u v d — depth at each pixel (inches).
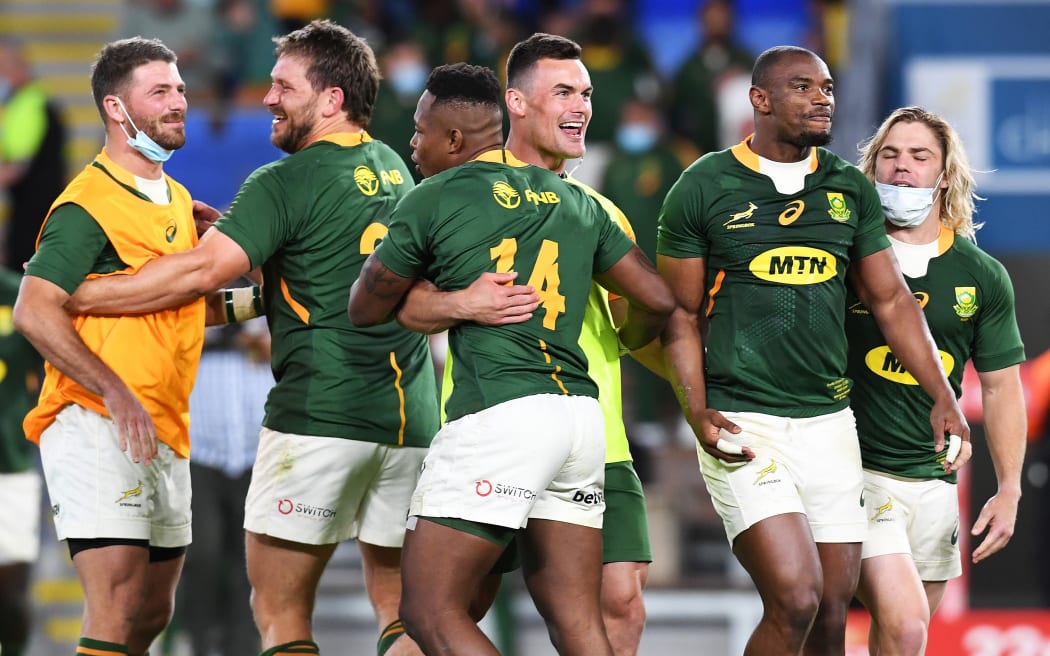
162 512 679.7
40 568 1350.9
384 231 685.9
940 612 1098.1
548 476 589.3
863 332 692.7
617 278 619.8
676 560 1216.8
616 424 682.8
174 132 663.1
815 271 640.4
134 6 1632.6
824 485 650.8
